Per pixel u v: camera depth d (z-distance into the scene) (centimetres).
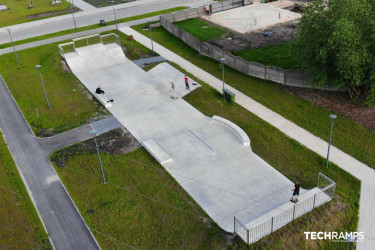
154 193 2334
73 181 2473
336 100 3145
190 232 2052
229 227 2048
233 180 2412
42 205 2312
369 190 2288
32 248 2027
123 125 3041
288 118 2998
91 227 2130
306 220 2050
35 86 3706
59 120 3153
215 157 2627
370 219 2103
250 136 2823
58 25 5500
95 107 3319
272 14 5194
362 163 2495
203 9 5406
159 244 1998
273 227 1992
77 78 3853
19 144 2891
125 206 2253
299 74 3319
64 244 2048
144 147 2759
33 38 5041
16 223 2181
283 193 2275
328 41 2789
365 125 2823
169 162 2602
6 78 3922
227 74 3766
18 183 2483
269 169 2489
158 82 3609
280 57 3897
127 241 2031
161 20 5131
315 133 2800
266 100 3262
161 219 2147
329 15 2912
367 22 2692
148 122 3067
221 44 4381
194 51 4359
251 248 1892
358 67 2752
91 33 5088
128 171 2531
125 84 3678
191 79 3653
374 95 2848
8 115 3272
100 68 4041
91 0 6731
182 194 2316
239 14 5325
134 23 5366
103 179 2448
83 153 2728
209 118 3069
